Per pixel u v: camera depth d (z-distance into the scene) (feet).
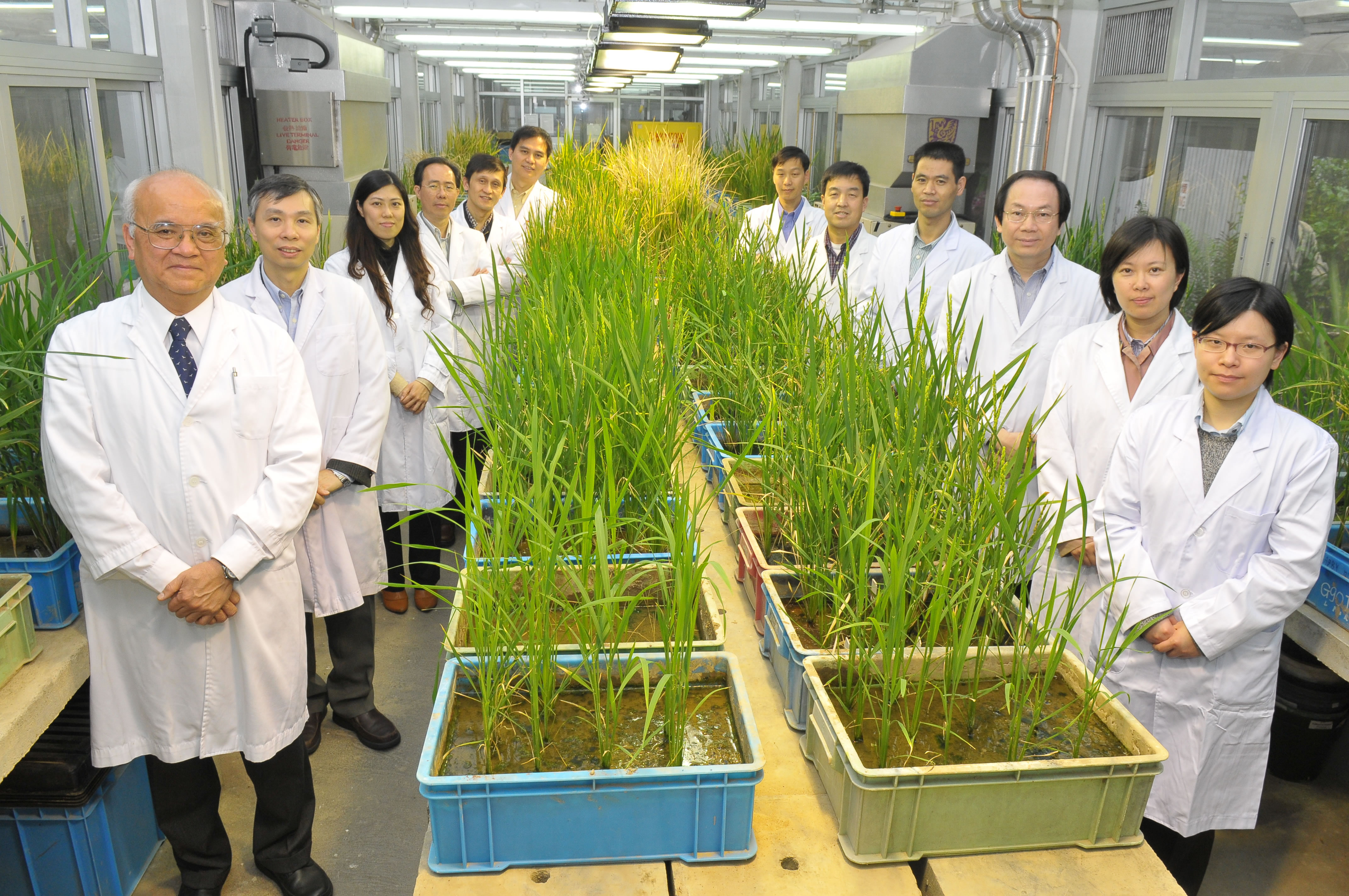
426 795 3.87
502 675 4.66
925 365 6.23
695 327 9.62
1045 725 4.62
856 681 4.81
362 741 9.05
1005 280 8.87
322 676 10.16
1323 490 5.82
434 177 11.18
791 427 6.32
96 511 5.44
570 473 6.18
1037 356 8.68
